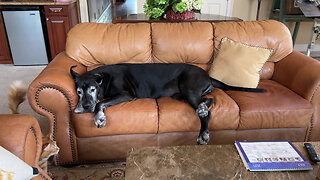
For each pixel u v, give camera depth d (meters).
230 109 1.80
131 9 8.69
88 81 1.74
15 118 1.18
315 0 3.58
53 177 1.79
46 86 1.64
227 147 1.35
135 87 1.97
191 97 1.85
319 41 4.68
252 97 1.92
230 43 2.18
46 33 3.94
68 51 2.12
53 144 1.64
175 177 1.14
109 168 1.89
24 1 3.75
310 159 1.27
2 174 0.90
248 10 4.63
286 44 2.27
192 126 1.82
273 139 1.96
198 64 2.31
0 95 2.98
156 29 2.22
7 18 3.72
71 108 1.72
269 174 1.17
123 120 1.74
